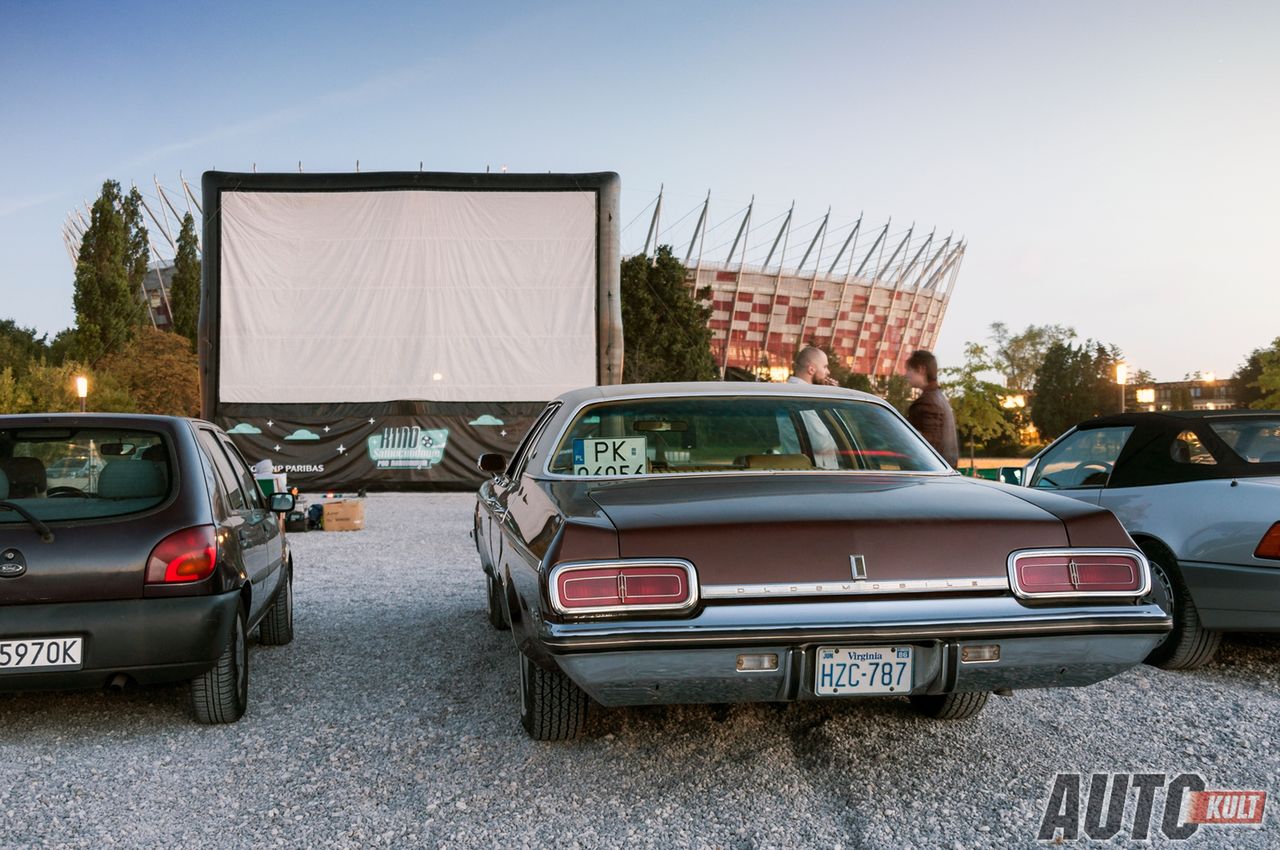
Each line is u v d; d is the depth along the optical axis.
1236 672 4.45
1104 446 5.33
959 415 51.78
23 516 3.37
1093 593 2.64
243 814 2.76
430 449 17.97
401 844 2.53
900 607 2.55
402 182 17.98
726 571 2.55
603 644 2.44
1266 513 4.07
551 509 2.94
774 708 3.75
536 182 18.09
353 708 3.90
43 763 3.24
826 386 4.00
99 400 46.03
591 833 2.59
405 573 8.05
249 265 17.86
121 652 3.31
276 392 17.89
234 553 3.67
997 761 3.15
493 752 3.28
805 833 2.57
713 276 112.06
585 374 18.11
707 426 3.58
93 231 56.78
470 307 18.05
